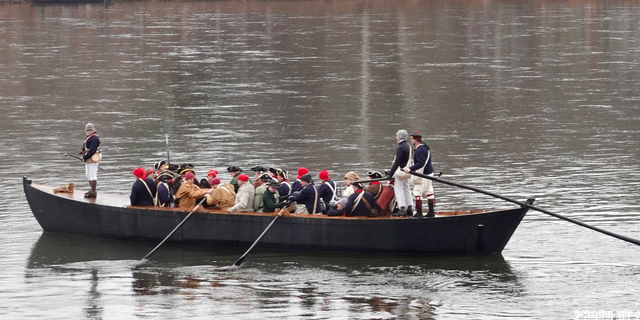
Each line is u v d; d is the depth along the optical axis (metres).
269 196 57.62
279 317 45.38
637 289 49.12
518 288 49.50
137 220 59.38
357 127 105.94
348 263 54.47
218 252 57.53
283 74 157.88
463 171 81.44
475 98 128.62
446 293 48.84
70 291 49.91
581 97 128.12
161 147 95.00
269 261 55.19
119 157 89.81
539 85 141.00
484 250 55.19
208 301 48.00
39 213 62.94
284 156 89.44
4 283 51.38
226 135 101.75
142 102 127.38
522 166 83.44
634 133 100.44
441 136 99.88
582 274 51.81
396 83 144.88
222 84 145.62
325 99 129.00
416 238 55.19
